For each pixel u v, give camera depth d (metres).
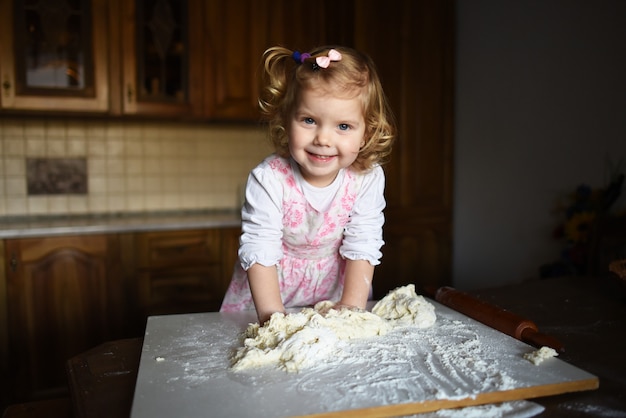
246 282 1.20
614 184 2.06
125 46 2.29
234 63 2.46
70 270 2.13
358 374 0.70
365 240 1.06
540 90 2.42
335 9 2.60
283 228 1.07
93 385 0.73
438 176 2.67
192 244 2.30
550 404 0.65
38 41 2.18
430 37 2.60
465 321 0.94
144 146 2.66
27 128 2.47
